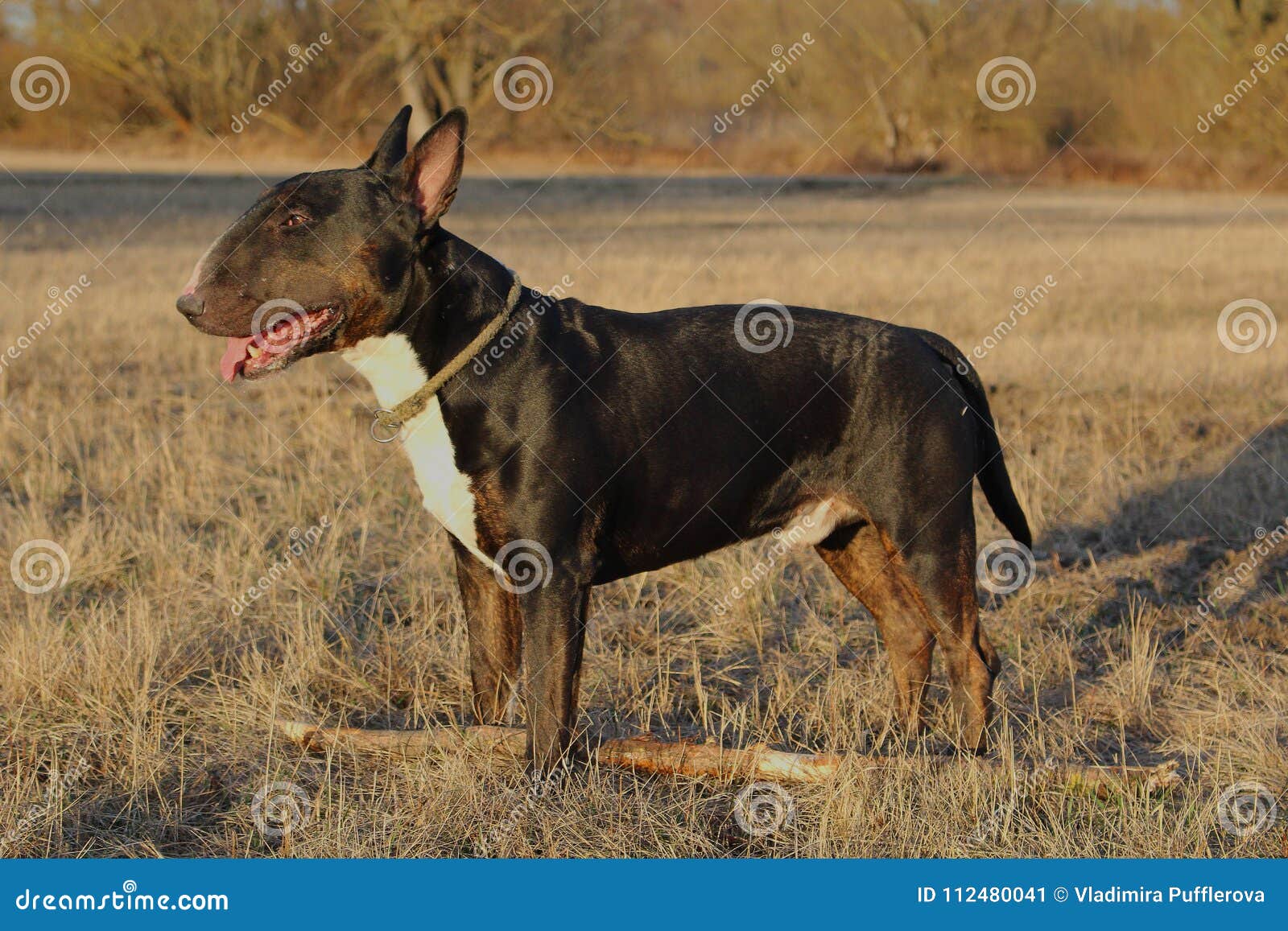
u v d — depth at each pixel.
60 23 39.59
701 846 4.54
